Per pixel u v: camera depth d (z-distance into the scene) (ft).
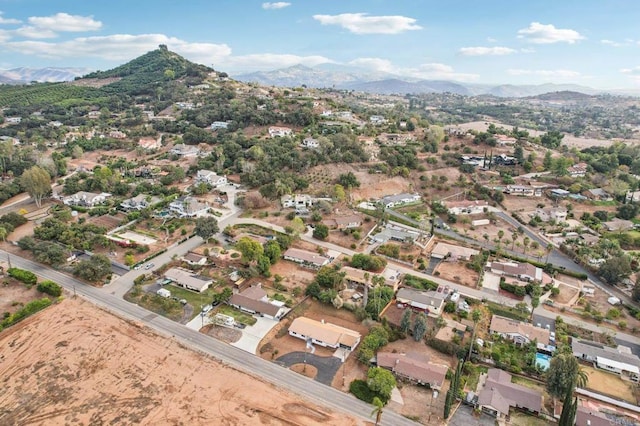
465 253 449.89
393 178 652.48
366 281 375.66
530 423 247.29
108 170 644.69
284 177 605.31
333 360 290.97
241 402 249.14
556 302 376.07
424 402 258.78
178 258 421.18
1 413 236.84
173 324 322.75
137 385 258.78
